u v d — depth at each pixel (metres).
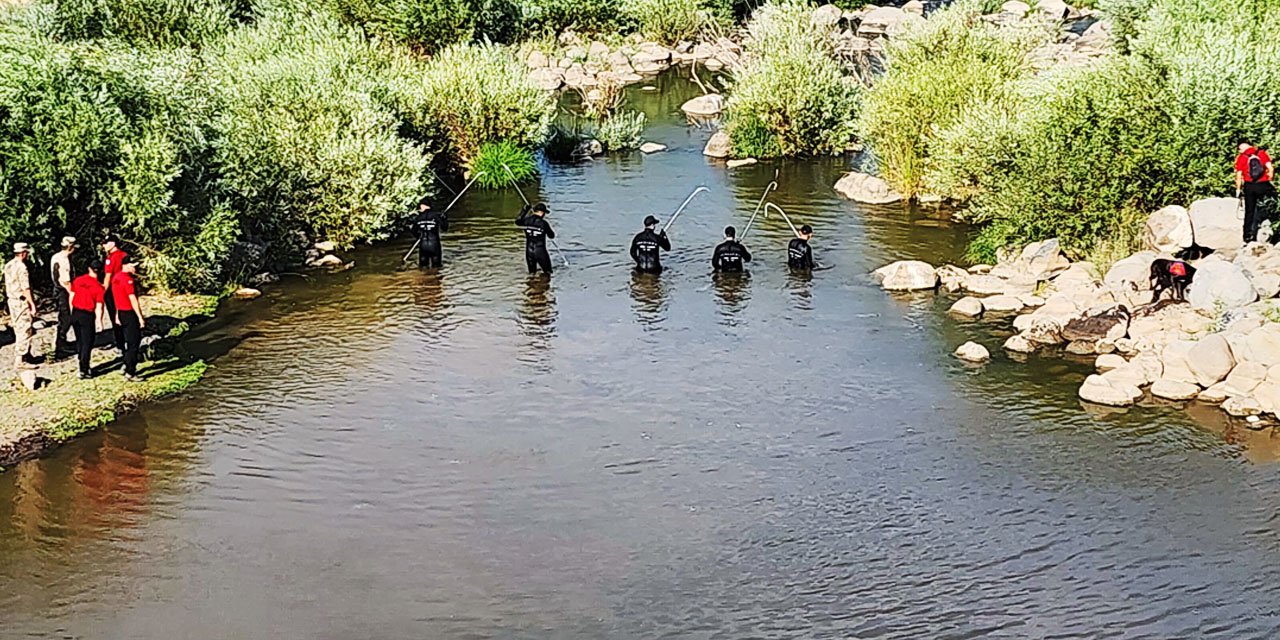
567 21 61.59
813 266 27.83
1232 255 24.56
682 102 49.75
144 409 20.28
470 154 37.19
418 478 17.95
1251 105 25.95
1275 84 26.33
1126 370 21.05
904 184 33.69
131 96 26.36
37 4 40.91
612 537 16.27
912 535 16.25
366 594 14.94
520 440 19.19
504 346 23.19
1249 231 24.33
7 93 23.98
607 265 28.17
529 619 14.39
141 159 24.50
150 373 21.69
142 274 25.80
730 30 63.47
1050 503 17.02
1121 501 17.03
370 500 17.31
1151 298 23.62
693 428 19.56
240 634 14.09
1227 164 25.98
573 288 26.56
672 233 30.67
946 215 31.94
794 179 36.28
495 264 28.42
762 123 39.25
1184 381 20.53
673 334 23.72
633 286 26.64
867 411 20.12
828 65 39.75
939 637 13.98
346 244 29.80
